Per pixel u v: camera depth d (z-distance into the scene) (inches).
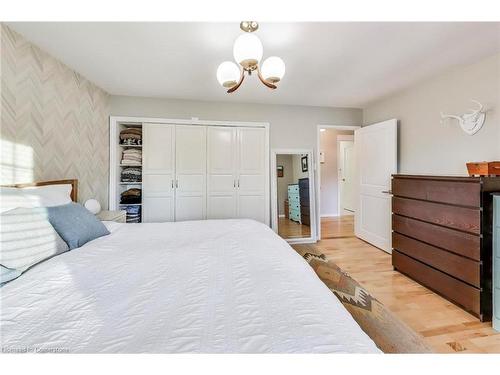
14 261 43.9
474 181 73.5
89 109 113.0
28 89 78.5
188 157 140.6
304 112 153.3
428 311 77.4
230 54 87.0
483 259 72.3
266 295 36.3
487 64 88.7
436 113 108.5
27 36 75.7
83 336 27.6
